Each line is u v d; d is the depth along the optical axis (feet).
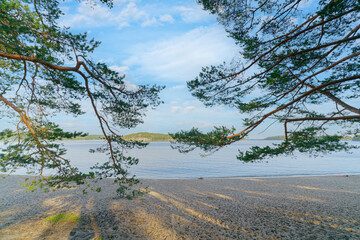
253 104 15.99
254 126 15.31
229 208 24.98
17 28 11.56
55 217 20.24
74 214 21.91
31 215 21.66
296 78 17.08
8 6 11.35
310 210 23.90
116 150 18.22
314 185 40.11
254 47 15.85
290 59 15.74
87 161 92.53
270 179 47.80
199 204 26.73
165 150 204.03
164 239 16.49
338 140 14.24
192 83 17.76
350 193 33.09
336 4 11.57
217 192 34.17
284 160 110.73
